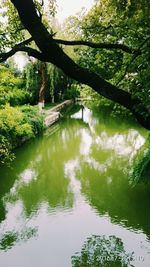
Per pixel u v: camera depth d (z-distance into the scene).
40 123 27.95
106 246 10.84
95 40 7.01
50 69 36.44
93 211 13.44
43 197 15.09
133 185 15.00
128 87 6.20
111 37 6.83
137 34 6.18
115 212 13.34
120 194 15.06
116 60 7.29
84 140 27.61
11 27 6.38
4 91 17.59
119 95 4.76
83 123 36.47
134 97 4.81
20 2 4.19
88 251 10.59
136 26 6.14
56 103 46.94
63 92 51.72
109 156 22.14
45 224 12.39
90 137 28.83
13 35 6.26
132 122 35.59
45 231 11.86
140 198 14.51
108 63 7.42
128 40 6.46
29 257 10.23
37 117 27.92
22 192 15.76
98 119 39.00
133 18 6.09
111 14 6.88
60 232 11.78
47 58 4.51
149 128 4.90
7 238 11.34
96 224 12.34
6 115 20.03
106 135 29.33
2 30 6.27
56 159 21.67
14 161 20.73
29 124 25.22
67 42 4.91
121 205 13.95
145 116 4.81
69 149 24.36
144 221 12.56
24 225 12.30
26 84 36.66
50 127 32.34
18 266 9.74
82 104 58.91
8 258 10.14
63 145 25.67
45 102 47.47
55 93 48.19
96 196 15.07
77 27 7.22
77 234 11.65
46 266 9.77
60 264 9.88
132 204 13.99
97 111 47.38
